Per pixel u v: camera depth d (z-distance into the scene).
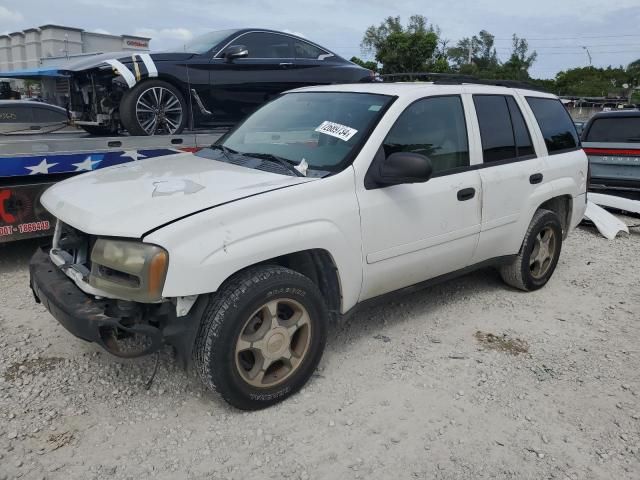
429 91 4.05
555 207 5.48
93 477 2.64
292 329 3.21
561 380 3.63
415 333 4.23
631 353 4.03
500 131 4.57
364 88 4.12
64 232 3.49
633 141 8.70
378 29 59.47
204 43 7.41
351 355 3.85
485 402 3.35
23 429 2.95
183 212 2.88
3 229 5.12
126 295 2.80
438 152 4.02
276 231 3.06
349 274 3.46
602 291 5.29
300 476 2.70
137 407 3.19
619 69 68.00
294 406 3.25
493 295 5.06
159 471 2.70
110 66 6.29
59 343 3.88
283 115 4.22
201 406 3.21
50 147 5.29
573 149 5.43
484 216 4.32
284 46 7.97
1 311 4.40
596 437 3.06
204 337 2.94
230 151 4.07
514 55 61.00
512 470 2.79
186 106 6.99
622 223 7.57
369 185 3.54
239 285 2.97
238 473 2.70
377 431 3.04
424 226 3.86
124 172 3.71
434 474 2.74
